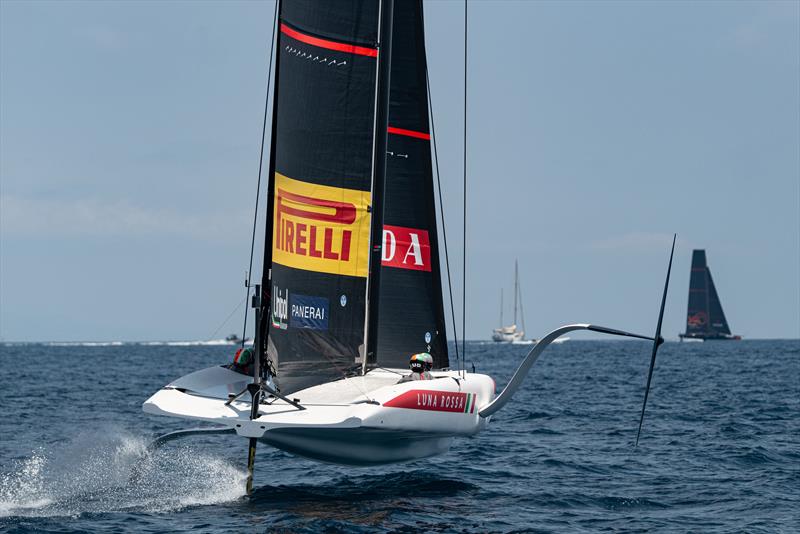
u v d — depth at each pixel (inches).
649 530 1380.4
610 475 1873.8
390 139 1838.1
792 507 1553.9
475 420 1584.6
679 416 3095.5
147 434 2610.7
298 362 1504.7
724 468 1962.4
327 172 1546.5
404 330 1823.3
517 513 1487.5
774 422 2876.5
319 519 1384.1
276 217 1467.8
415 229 1844.2
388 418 1412.4
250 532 1298.0
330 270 1549.0
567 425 2839.6
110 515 1405.0
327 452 1501.0
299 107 1507.1
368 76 1593.3
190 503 1503.4
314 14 1534.2
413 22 1851.6
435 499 1593.3
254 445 1448.1
